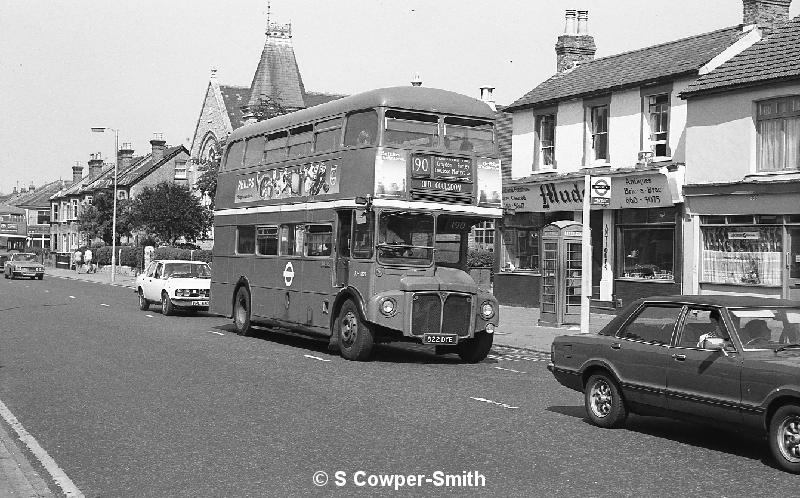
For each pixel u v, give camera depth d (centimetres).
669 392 862
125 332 2000
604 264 2448
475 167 1585
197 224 5578
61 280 5372
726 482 717
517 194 2748
